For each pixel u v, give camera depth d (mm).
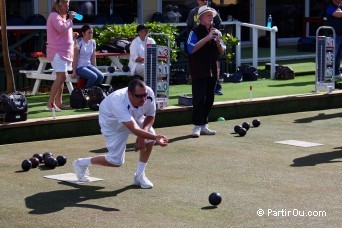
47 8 20516
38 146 12055
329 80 16062
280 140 12562
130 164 10836
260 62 21234
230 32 20000
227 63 18906
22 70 16766
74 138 12750
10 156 11320
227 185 9680
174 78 17641
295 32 25641
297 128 13680
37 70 16156
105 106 9398
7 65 14961
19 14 20234
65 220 8180
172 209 8602
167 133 13156
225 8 24375
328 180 9930
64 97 15758
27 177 10047
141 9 22266
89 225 8000
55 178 9977
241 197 9102
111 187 9555
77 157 11266
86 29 14969
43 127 12562
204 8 12625
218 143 12312
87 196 9133
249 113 14898
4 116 12281
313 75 19469
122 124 9281
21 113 12406
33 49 18969
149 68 13531
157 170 10484
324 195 9188
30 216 8328
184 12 22500
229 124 14070
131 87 9172
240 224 8039
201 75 12633
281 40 25328
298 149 11852
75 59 14836
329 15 17719
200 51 12609
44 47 15969
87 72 14820
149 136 9172
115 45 16688
